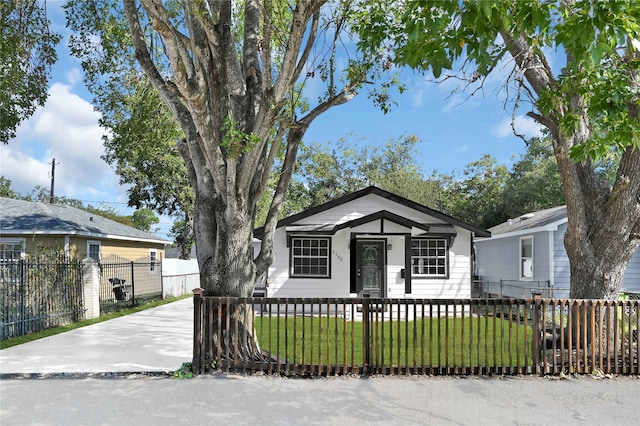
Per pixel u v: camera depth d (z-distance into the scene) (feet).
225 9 24.09
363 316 22.36
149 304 57.47
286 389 19.93
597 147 19.47
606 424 15.94
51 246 55.77
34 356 26.37
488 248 73.31
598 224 26.68
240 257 24.06
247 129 24.08
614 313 22.57
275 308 49.39
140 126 35.76
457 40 14.38
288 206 121.49
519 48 26.53
